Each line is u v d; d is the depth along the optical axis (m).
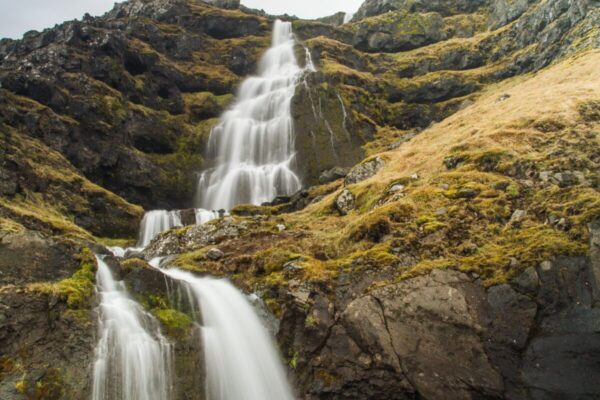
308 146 39.41
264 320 14.69
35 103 31.02
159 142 38.78
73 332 11.08
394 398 12.94
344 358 13.41
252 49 57.94
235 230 20.12
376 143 40.53
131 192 34.28
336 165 38.25
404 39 63.59
